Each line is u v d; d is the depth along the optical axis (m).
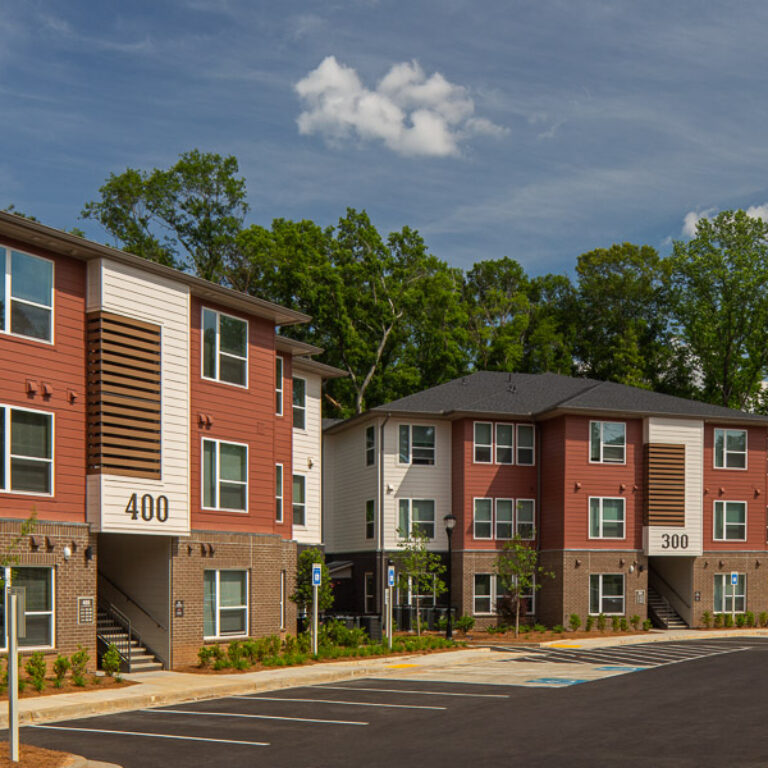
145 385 24.70
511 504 44.81
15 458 21.77
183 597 25.84
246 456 28.52
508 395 47.28
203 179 65.81
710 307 71.25
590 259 78.31
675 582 46.62
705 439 47.06
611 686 23.27
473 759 14.37
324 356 67.75
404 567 44.28
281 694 22.14
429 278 70.06
